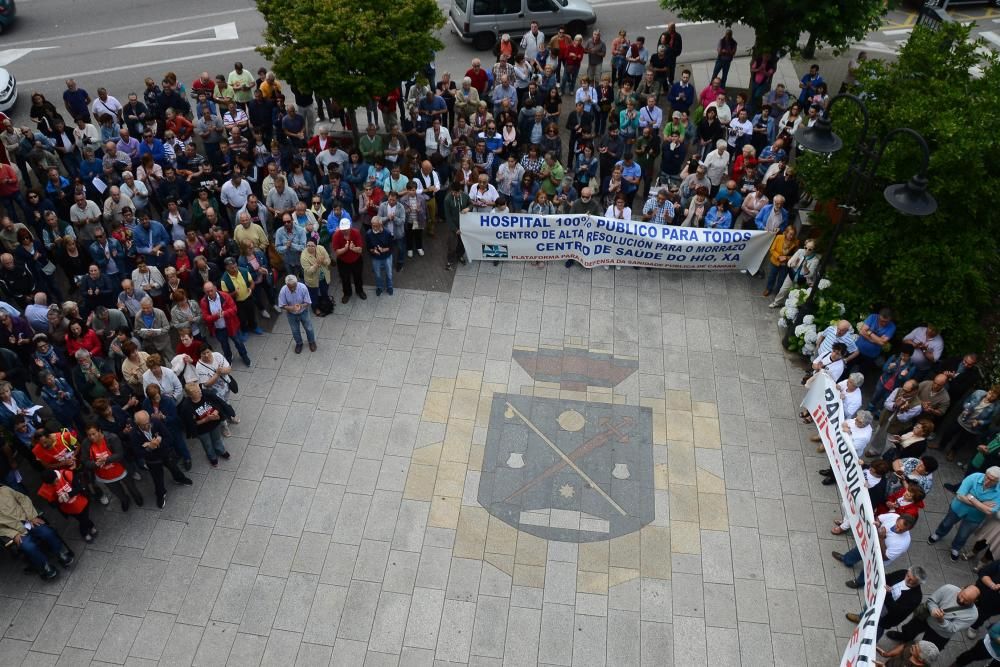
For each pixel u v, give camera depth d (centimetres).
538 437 1216
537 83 1820
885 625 941
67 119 1886
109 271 1348
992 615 946
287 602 1009
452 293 1482
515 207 1587
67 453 1018
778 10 1703
